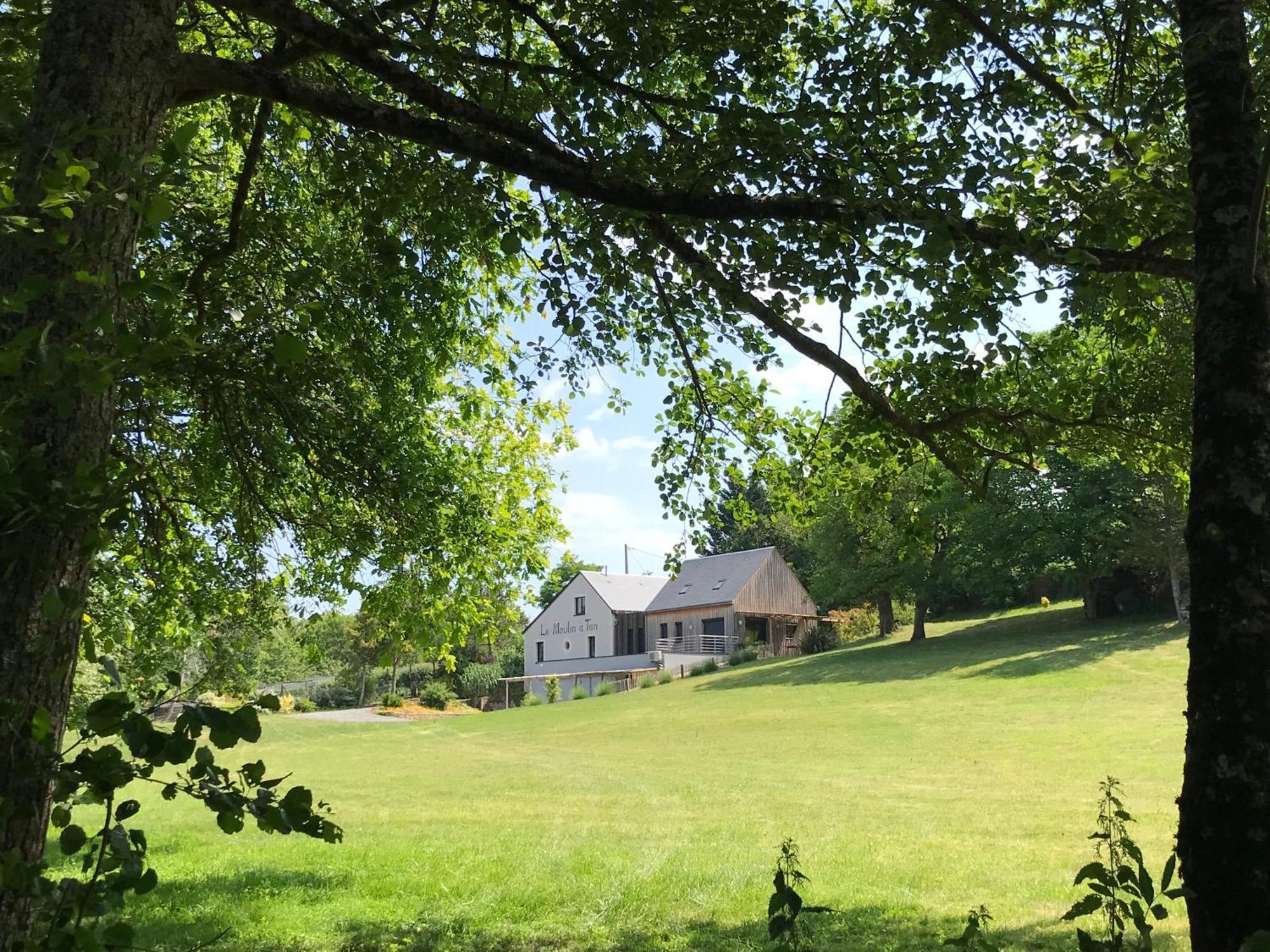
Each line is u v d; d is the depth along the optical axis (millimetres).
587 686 59125
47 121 3209
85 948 1860
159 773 21578
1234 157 3424
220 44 7090
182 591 8695
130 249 3148
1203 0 3576
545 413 10156
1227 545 3107
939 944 7445
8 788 2170
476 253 7293
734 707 34562
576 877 10320
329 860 11469
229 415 7184
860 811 14711
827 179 4582
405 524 8562
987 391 6258
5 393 1962
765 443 7758
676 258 5711
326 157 6484
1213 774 2975
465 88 5477
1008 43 4949
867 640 53344
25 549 2264
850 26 5648
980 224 4676
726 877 10172
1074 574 42312
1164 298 6148
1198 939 2938
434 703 57375
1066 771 17812
